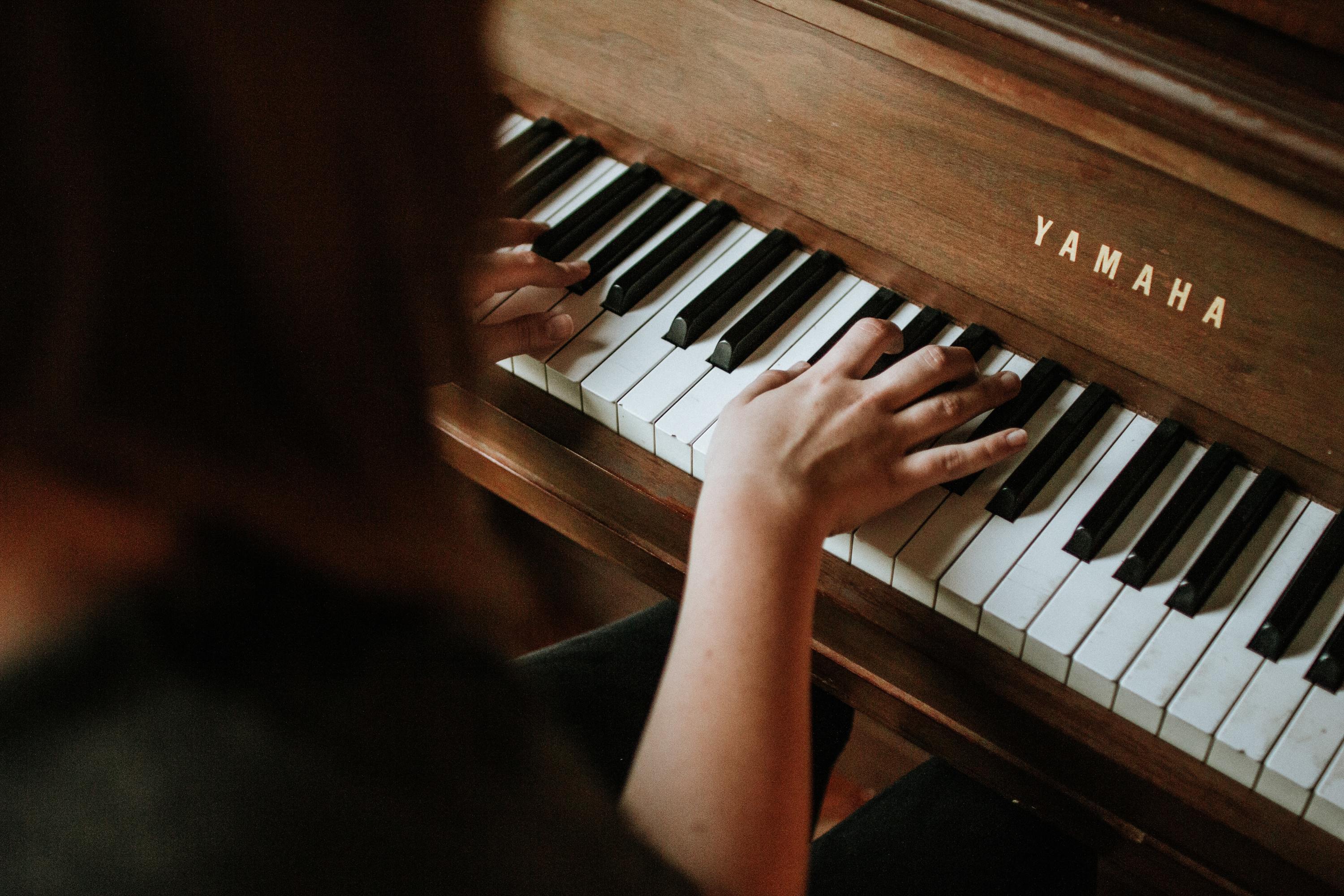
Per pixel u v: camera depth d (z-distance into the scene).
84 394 0.52
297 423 0.60
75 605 0.65
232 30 0.48
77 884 0.63
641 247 1.17
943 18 0.97
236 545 0.65
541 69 1.21
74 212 0.48
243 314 0.56
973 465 1.00
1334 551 0.98
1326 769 0.92
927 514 1.02
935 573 0.99
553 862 0.71
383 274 0.61
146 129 0.50
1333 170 0.87
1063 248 1.03
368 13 0.54
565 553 1.49
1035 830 1.07
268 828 0.64
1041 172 1.01
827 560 1.03
